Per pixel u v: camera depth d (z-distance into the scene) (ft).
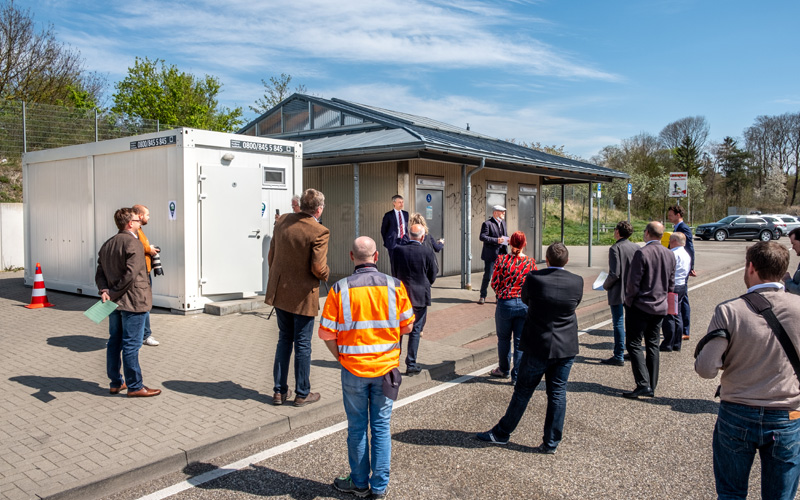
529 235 57.47
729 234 109.09
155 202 30.12
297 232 16.55
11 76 78.43
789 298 9.33
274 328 26.63
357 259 12.56
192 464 13.84
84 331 25.99
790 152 220.84
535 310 14.44
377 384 12.09
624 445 15.16
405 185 42.27
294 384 19.24
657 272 18.63
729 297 41.24
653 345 19.11
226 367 20.75
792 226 110.52
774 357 9.09
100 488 12.24
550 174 48.80
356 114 47.88
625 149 195.83
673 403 18.58
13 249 49.75
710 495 12.44
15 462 13.05
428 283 20.76
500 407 18.13
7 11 77.87
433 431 16.08
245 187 30.32
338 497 12.28
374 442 12.19
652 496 12.39
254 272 30.91
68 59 85.10
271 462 13.98
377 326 12.00
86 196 34.06
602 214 148.05
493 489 12.67
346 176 45.03
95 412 16.29
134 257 16.81
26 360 21.39
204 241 29.43
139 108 101.81
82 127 51.52
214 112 112.27
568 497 12.34
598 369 22.61
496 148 47.16
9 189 53.31
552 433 14.53
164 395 17.76
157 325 27.02
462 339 26.07
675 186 61.31
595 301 37.40
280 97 125.90
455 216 47.39
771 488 9.25
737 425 9.34
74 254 35.27
